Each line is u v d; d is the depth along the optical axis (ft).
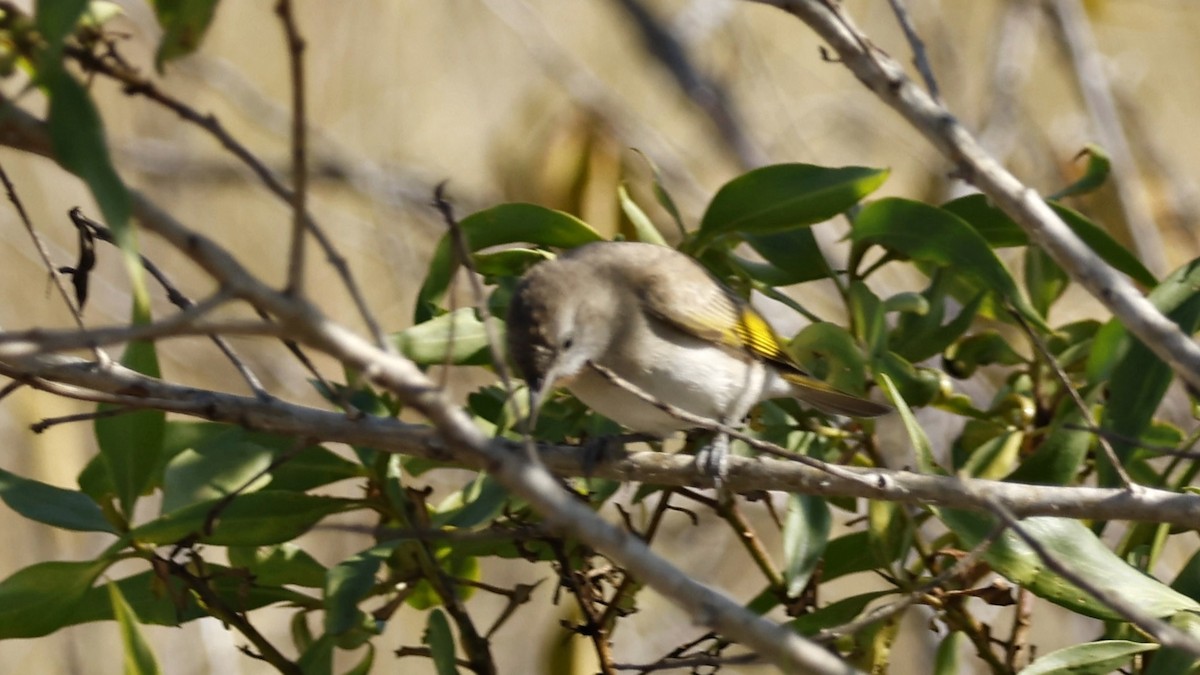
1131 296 28.48
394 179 62.69
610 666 27.25
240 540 27.63
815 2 30.50
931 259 31.35
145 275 59.93
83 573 26.20
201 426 29.55
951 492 25.79
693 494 29.68
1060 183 55.67
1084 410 25.98
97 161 18.21
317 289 60.75
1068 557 26.09
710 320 32.04
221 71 62.08
